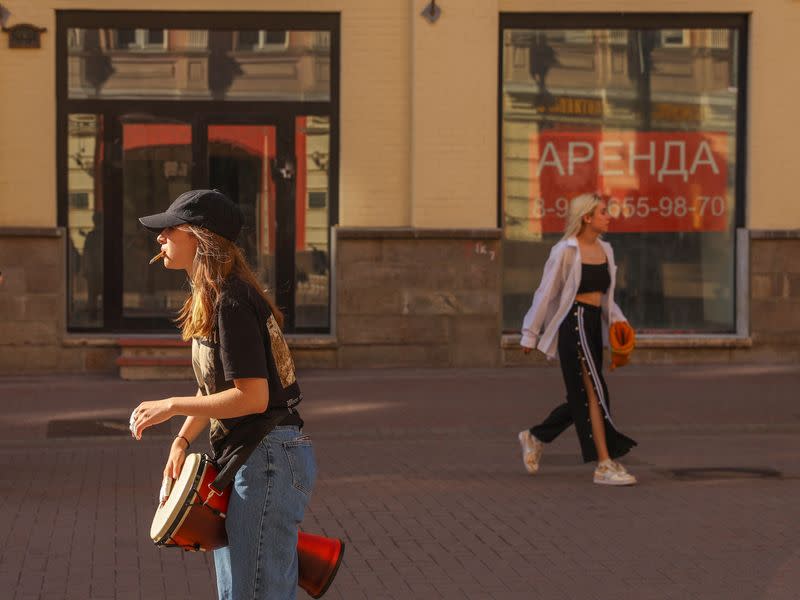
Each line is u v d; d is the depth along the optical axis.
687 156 19.94
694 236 20.02
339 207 19.42
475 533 9.60
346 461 12.65
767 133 19.69
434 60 19.11
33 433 14.03
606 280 11.61
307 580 5.92
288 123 19.44
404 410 15.51
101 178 19.31
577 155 19.81
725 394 16.70
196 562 8.80
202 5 19.16
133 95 19.28
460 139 19.19
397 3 19.28
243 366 5.29
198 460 5.48
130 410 15.41
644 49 19.81
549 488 11.31
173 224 5.38
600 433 11.45
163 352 17.94
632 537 9.48
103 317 19.41
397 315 19.20
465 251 19.22
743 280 19.78
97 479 11.71
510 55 19.62
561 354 11.55
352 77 19.30
